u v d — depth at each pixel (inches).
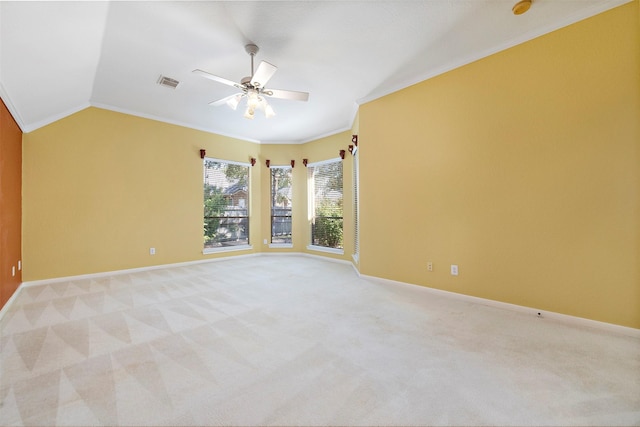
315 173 249.0
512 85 112.3
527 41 108.3
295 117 198.1
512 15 97.2
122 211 180.5
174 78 139.0
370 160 164.6
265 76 106.6
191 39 107.4
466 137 125.2
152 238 193.3
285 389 65.0
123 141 181.0
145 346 85.4
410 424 54.3
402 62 126.9
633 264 90.9
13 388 65.2
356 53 119.3
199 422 55.1
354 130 191.5
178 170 206.1
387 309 116.6
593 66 96.0
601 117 95.1
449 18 98.1
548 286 105.9
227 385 66.5
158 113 189.5
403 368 73.3
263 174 259.1
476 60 121.3
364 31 104.4
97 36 102.6
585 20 96.8
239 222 246.4
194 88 150.6
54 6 81.0
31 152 150.3
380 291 142.3
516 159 112.0
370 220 165.2
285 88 152.3
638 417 55.6
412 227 144.8
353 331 95.7
